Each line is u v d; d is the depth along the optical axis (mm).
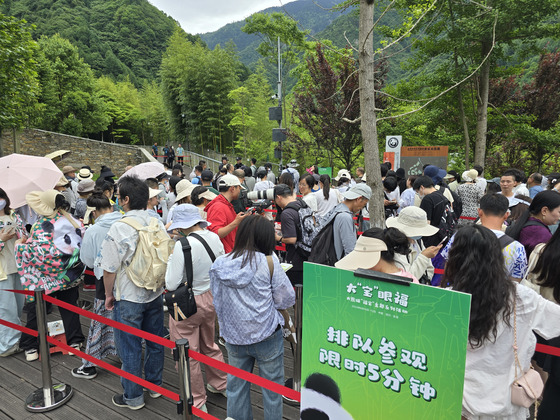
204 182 6227
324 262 3367
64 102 40281
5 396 3188
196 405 2854
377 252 2008
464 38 10062
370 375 1629
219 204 3719
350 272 1640
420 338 1489
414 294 1483
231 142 34688
